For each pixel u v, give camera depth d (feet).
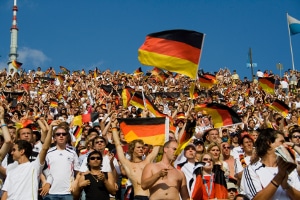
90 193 27.63
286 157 14.28
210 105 34.58
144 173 23.76
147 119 29.58
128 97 54.60
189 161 30.04
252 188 16.08
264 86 65.98
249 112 56.03
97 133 36.91
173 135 34.94
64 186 29.19
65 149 30.48
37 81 105.40
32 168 24.93
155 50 29.48
